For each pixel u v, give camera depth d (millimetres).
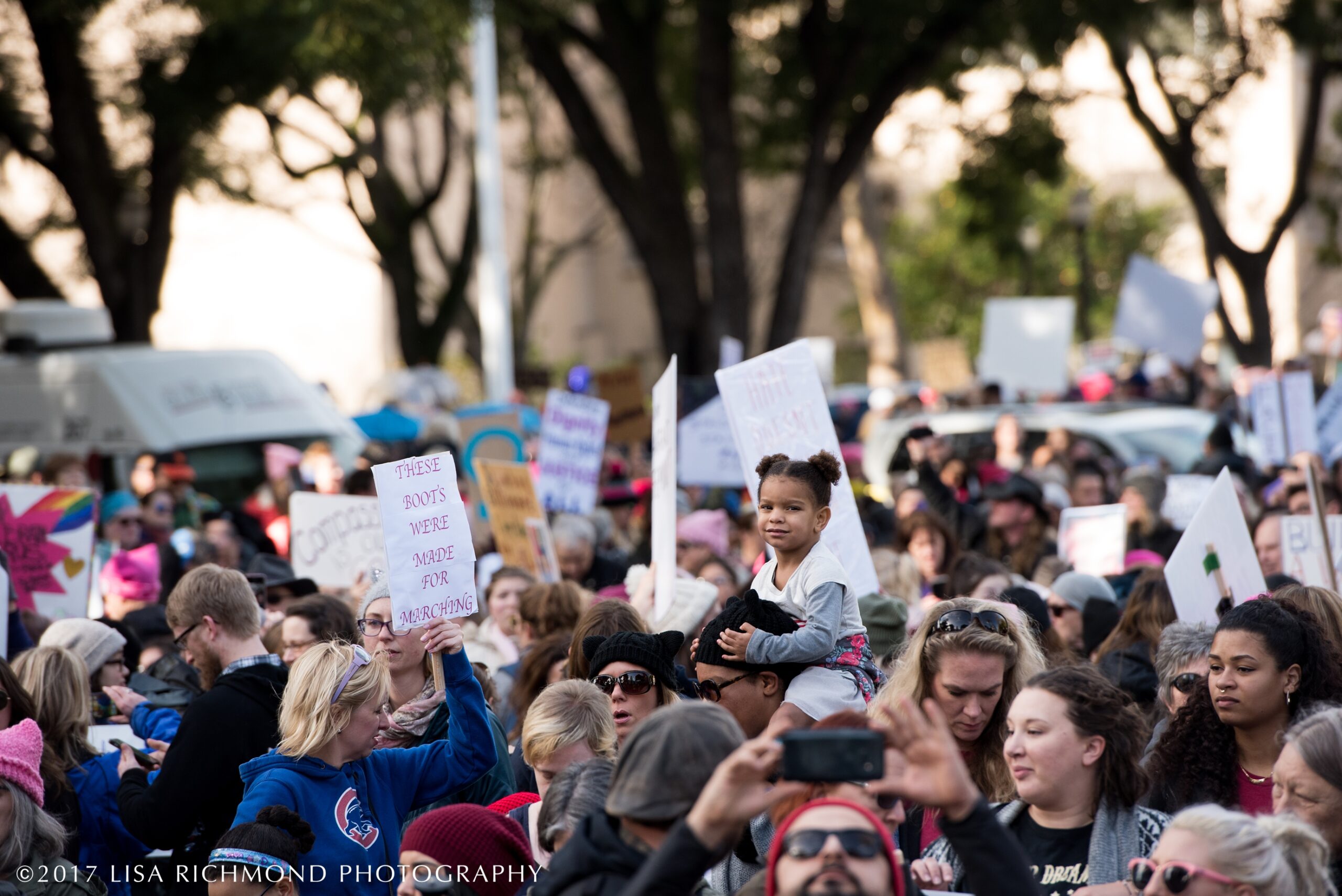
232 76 35844
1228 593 11133
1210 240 49031
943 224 80500
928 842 7918
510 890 7352
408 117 45375
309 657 8555
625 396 26922
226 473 29078
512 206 82500
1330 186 64938
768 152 46438
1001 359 41938
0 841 8172
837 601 9039
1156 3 40969
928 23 38500
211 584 9875
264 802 8195
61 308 31938
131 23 36750
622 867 5836
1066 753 7223
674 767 5789
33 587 14281
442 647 8750
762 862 7836
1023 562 18703
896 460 24875
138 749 10617
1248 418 32031
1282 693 8234
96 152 38438
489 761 8875
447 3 30844
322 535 14930
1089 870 7156
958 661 8117
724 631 8703
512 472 16359
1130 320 34875
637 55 38500
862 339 86312
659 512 12461
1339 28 45250
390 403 41500
